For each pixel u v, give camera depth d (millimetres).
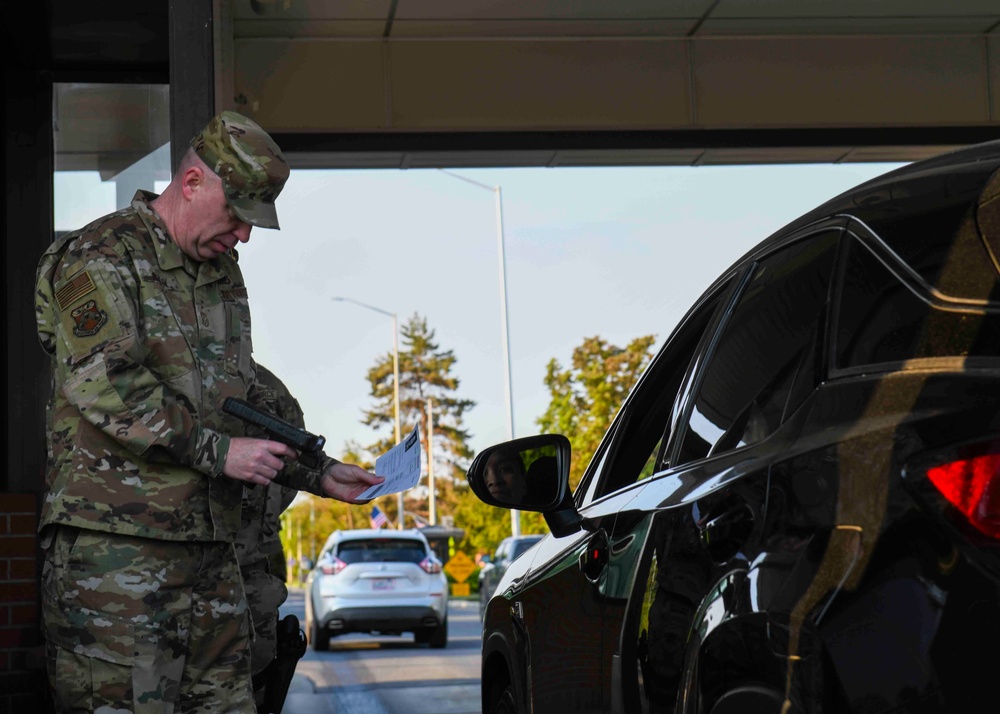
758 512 1819
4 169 5770
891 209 1956
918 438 1536
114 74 5922
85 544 2965
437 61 9766
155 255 3092
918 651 1440
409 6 9156
